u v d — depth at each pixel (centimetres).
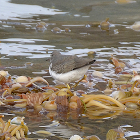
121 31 1825
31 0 2336
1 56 1427
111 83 1150
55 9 2162
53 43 1606
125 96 1020
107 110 952
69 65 1020
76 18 2014
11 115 898
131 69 1331
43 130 792
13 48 1527
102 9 2197
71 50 1504
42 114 912
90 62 983
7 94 1046
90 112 934
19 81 1148
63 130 796
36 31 1788
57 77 1059
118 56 1461
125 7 2259
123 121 862
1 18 1961
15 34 1723
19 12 2081
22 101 1000
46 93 1044
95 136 736
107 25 1898
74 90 1110
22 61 1384
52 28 1842
